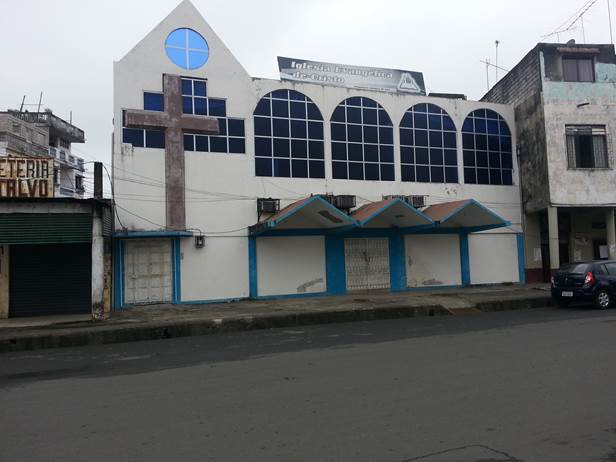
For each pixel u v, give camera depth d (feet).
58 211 46.11
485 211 62.18
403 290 66.08
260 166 60.85
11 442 16.05
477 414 17.57
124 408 19.45
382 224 65.57
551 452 14.26
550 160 68.18
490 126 73.41
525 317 44.93
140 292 55.36
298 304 53.67
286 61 65.62
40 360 31.91
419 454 14.25
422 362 26.12
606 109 70.44
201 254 57.47
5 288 50.60
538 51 70.85
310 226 62.28
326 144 64.03
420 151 68.90
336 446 14.97
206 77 59.26
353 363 26.45
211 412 18.56
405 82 71.46
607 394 19.54
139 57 56.65
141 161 55.62
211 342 36.68
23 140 108.58
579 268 52.70
